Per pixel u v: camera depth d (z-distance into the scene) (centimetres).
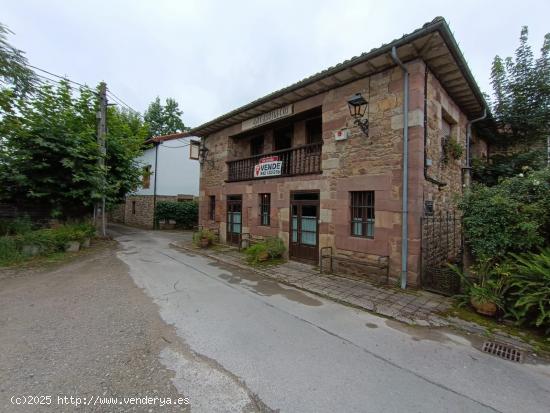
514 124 831
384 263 548
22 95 802
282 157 816
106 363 257
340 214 628
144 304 416
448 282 471
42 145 765
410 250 514
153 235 1316
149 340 304
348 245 609
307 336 327
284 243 769
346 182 620
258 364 263
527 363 278
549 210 376
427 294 480
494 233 402
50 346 287
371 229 591
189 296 459
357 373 253
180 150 1759
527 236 373
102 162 982
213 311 396
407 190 522
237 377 241
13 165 771
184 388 224
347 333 338
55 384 224
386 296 470
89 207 1025
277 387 229
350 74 592
